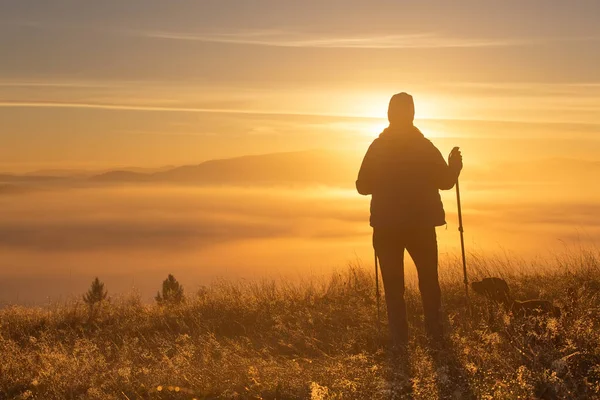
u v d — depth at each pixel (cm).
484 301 757
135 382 593
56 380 614
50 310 1167
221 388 556
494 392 432
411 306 847
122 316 1102
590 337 522
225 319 929
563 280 876
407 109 654
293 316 884
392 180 638
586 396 431
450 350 540
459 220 708
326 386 502
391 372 505
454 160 671
